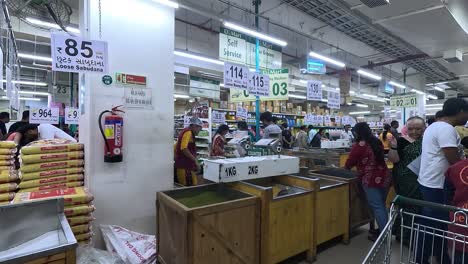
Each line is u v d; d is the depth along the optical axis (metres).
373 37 7.43
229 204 2.37
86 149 2.88
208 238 2.27
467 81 13.96
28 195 2.28
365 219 3.79
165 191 2.72
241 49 6.02
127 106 2.99
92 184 2.82
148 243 2.79
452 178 1.85
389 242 1.79
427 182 2.52
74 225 2.33
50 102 10.00
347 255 3.18
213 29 8.63
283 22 7.25
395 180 3.38
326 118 12.73
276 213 2.69
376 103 21.27
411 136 3.31
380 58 10.43
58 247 1.37
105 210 2.89
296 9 6.09
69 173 2.78
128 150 3.01
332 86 13.46
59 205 1.80
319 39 7.91
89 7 2.78
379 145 3.34
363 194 3.76
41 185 2.61
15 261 1.26
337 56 10.43
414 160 3.09
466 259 1.66
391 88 13.28
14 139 3.61
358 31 6.99
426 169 2.55
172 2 3.21
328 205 3.24
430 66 10.60
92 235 2.61
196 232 2.21
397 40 7.52
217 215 2.31
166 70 3.25
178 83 10.80
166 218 2.52
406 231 2.79
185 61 8.87
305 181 3.11
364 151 3.35
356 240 3.61
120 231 2.79
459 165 1.84
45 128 4.00
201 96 9.55
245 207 2.47
